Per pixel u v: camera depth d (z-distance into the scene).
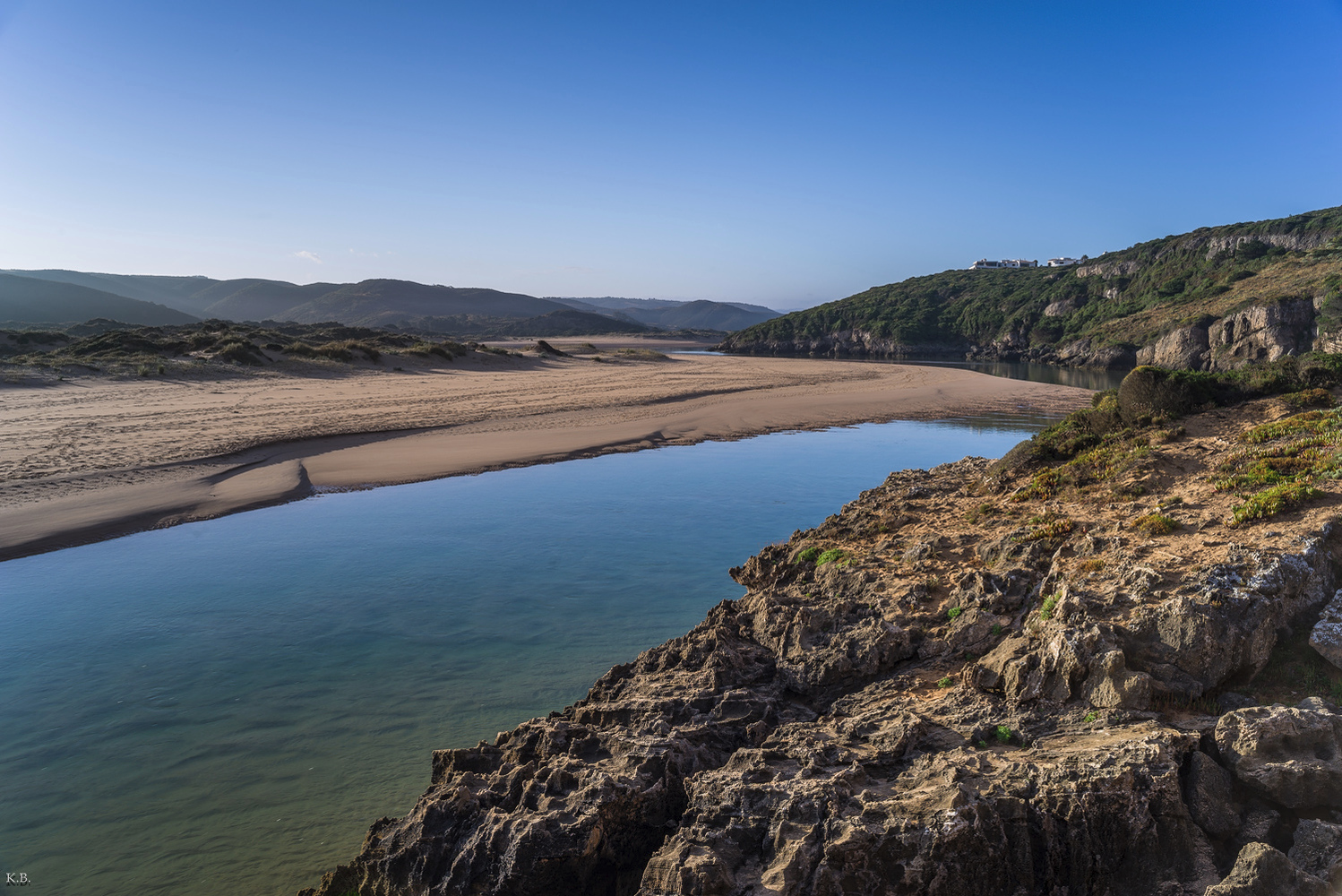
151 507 23.89
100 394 45.41
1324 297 97.12
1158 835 6.64
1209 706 7.92
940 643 10.57
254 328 114.62
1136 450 16.11
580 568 19.33
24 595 17.02
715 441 40.41
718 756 9.23
